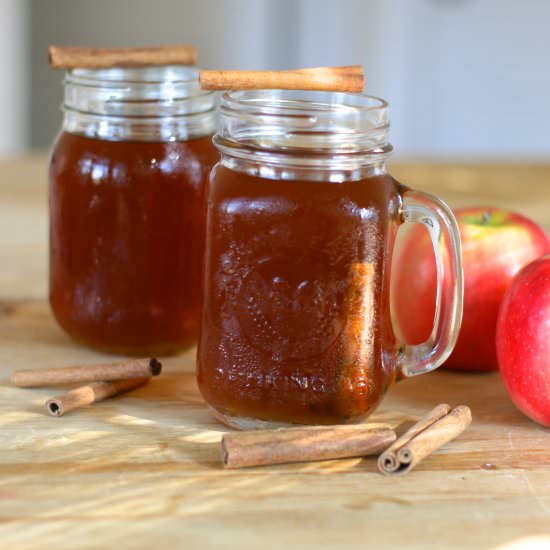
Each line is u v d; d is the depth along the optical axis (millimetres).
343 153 751
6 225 1072
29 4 1788
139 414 805
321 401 768
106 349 866
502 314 797
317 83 776
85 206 841
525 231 850
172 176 836
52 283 869
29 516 713
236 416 779
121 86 833
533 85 1805
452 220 780
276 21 1812
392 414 813
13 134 1617
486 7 1760
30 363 857
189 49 870
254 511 722
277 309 760
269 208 753
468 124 1837
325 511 723
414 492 740
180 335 860
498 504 733
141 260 843
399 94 1814
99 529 706
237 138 761
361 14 1771
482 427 800
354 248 756
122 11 1813
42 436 779
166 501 727
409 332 862
